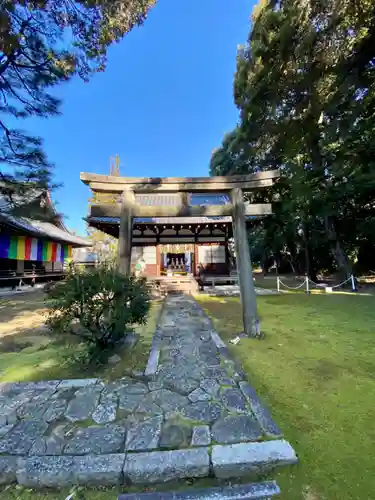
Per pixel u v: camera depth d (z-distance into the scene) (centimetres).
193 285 928
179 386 219
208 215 409
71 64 463
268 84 827
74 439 155
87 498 125
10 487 132
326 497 119
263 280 1341
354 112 715
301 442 153
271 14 732
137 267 1148
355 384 222
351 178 752
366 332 375
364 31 587
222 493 124
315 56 697
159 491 127
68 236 1582
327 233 959
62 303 256
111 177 393
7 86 499
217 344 328
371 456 142
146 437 156
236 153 1207
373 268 1141
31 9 378
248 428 162
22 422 172
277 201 994
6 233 1041
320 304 601
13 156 571
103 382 229
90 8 388
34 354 308
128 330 332
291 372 247
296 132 889
